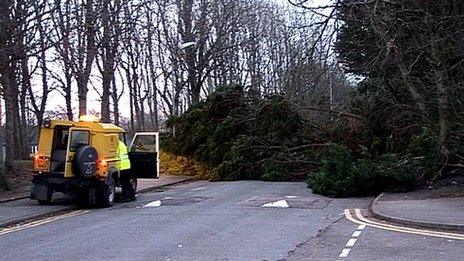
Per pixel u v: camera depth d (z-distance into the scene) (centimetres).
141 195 2397
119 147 2069
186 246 1114
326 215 1628
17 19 2238
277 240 1180
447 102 2158
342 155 2220
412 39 2100
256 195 2259
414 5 1986
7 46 2206
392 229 1327
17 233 1345
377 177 2147
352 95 2741
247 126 3300
